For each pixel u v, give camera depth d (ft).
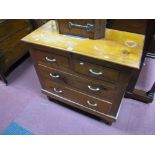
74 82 3.59
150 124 4.25
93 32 3.03
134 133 4.09
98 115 4.09
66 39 3.23
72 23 3.09
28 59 6.86
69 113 4.63
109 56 2.72
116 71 2.77
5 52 5.38
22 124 4.44
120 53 2.79
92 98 3.68
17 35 5.66
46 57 3.44
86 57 2.85
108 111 3.76
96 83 3.25
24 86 5.59
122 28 3.49
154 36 3.37
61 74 3.63
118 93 3.17
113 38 3.17
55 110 4.74
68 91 4.00
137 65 2.53
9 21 5.11
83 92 3.70
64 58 3.18
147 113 4.50
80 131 4.20
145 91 4.74
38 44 3.18
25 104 4.97
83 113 4.60
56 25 3.49
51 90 4.40
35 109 4.81
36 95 5.23
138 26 3.31
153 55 3.69
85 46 3.00
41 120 4.50
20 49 6.08
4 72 5.59
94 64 2.90
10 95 5.30
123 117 4.42
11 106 4.94
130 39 3.13
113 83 3.02
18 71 6.25
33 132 4.24
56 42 3.16
